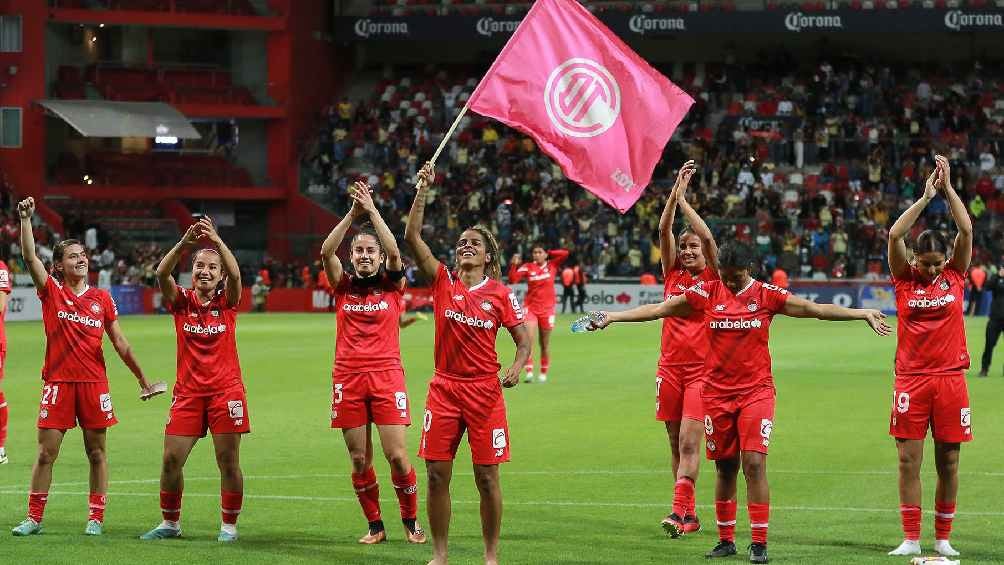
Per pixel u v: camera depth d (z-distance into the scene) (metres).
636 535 21.88
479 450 18.86
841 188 109.56
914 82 122.12
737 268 19.56
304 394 44.50
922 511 23.92
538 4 24.89
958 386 20.09
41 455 22.00
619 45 24.92
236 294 21.41
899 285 20.41
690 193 109.19
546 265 48.91
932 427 20.28
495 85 24.67
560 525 22.77
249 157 117.94
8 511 24.06
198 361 21.31
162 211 114.38
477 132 119.56
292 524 22.94
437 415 18.89
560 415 38.69
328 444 32.94
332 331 79.31
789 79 122.19
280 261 114.75
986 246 100.69
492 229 109.56
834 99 118.12
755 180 111.50
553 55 24.83
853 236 103.94
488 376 18.91
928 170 109.50
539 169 114.50
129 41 114.19
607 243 105.31
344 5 125.94
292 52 117.88
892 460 30.02
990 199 106.75
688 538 21.66
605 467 29.31
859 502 24.81
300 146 118.81
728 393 19.80
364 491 21.41
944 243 19.98
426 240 108.50
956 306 20.12
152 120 104.75
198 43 116.69
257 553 20.38
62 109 103.19
